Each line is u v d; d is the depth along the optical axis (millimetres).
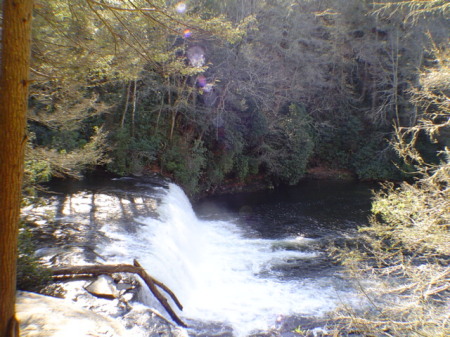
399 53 22250
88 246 7477
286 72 20531
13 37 2455
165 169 15789
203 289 8617
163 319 5230
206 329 6820
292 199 17656
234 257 10602
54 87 7516
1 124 2512
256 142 19234
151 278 6363
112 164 14469
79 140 13438
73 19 5688
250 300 8102
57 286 5730
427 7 11367
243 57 17109
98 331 4074
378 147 22594
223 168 17656
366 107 23609
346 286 8727
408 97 21250
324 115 23406
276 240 12016
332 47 22516
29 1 2496
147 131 15773
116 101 14445
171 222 10219
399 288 5137
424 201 5473
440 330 4512
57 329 3895
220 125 16438
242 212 15391
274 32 19500
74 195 11180
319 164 23594
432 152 20156
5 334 2725
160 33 5520
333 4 22984
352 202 17031
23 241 5832
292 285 8820
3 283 2717
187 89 15797
